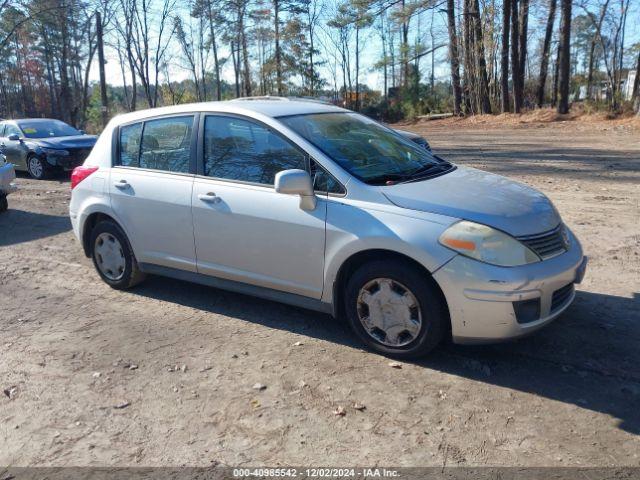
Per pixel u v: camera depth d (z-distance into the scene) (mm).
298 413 3500
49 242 7949
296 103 5137
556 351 4152
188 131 5000
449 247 3693
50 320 5090
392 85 54500
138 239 5320
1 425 3502
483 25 36406
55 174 14750
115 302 5457
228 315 5027
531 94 43125
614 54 33844
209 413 3537
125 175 5375
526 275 3645
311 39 50094
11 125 14781
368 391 3711
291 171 4020
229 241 4664
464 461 3010
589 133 23359
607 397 3562
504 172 13008
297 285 4398
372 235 3914
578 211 8547
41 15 41062
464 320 3721
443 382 3785
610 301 5039
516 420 3354
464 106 39875
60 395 3816
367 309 4164
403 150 4898
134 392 3812
